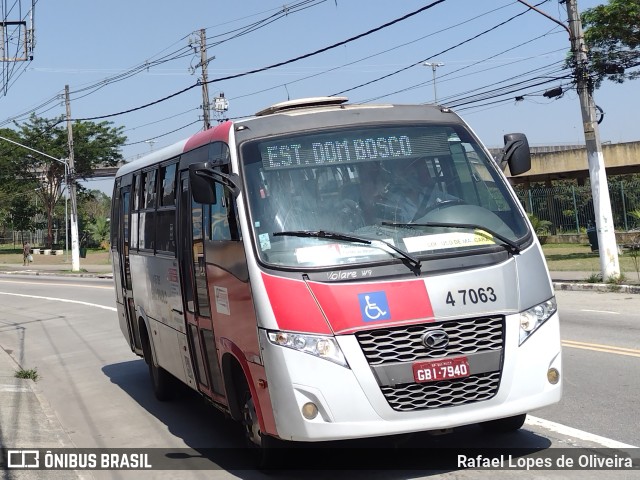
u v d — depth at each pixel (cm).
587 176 3791
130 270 1051
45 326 2038
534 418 741
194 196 620
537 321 578
